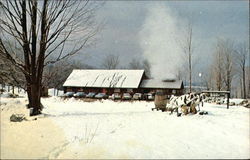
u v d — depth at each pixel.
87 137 7.98
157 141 7.62
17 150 6.70
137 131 8.80
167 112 13.63
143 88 43.56
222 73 44.59
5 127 8.73
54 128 8.98
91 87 44.03
